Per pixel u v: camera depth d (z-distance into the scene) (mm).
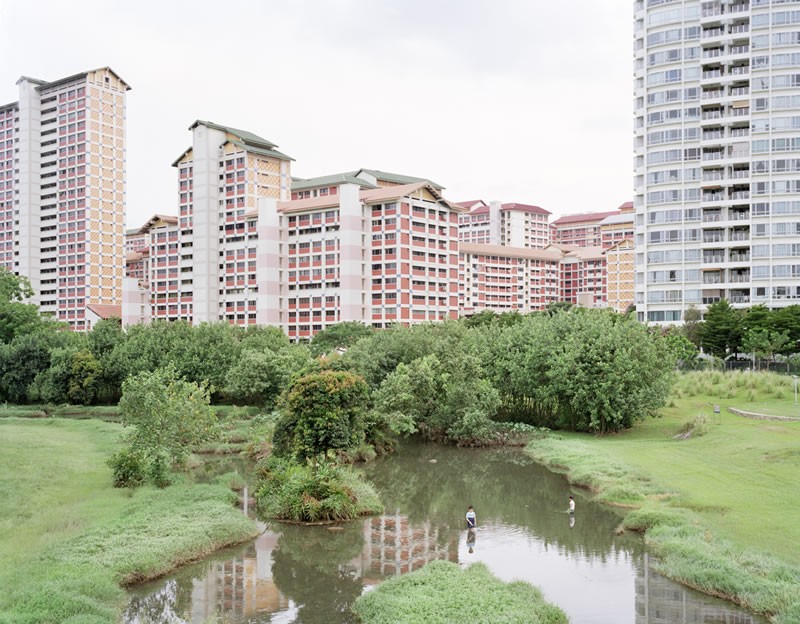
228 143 162500
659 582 29844
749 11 117188
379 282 144750
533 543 36000
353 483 46438
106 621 24359
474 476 53781
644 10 124750
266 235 151250
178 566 32250
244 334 104875
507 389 76375
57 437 64375
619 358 65938
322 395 43719
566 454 57625
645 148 125000
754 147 117125
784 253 115500
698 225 120938
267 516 40938
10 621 23281
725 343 104250
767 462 46125
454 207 155375
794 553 30109
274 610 27688
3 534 33281
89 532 33781
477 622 24891
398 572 32031
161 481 45344
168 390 48656
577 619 26156
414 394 69062
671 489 42219
